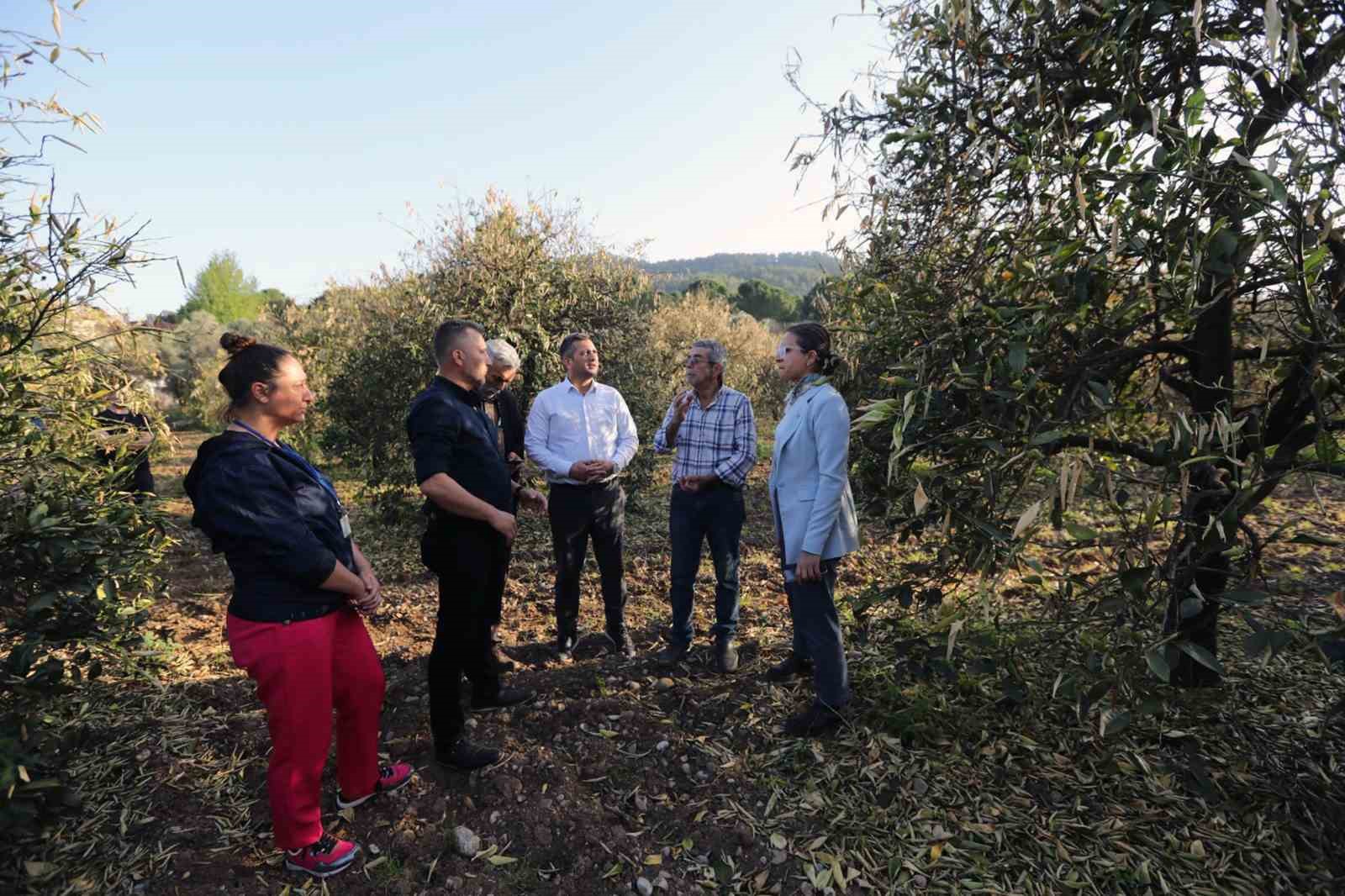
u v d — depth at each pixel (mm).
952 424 2424
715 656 3637
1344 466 1872
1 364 2367
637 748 2895
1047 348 2381
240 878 2160
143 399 3641
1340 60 1955
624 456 3758
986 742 2816
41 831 2164
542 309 6809
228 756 2766
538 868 2264
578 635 4105
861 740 2887
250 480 1967
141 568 2904
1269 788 2463
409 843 2320
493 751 2707
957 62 2574
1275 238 1898
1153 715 2828
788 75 2766
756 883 2217
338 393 7188
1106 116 2070
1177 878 2145
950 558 2639
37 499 2355
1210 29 2113
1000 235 2430
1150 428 3125
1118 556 2186
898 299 2621
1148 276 2160
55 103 2264
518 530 6617
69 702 3084
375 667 2377
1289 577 3883
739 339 14969
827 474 2770
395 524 6980
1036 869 2213
